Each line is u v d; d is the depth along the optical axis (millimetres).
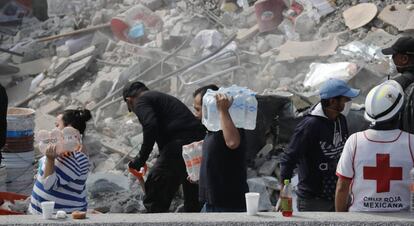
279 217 9336
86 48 23281
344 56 19656
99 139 18359
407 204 9156
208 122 10719
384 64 18562
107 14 24391
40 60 23359
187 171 12336
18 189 15453
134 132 18406
